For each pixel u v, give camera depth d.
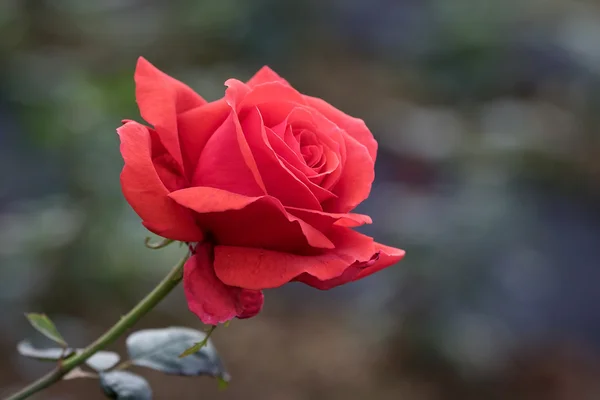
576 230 1.85
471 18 2.60
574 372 1.55
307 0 2.53
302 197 0.56
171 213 0.55
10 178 1.46
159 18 2.34
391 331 1.54
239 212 0.55
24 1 2.03
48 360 0.61
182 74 1.95
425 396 1.45
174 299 1.56
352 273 0.56
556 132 2.13
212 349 0.64
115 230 1.36
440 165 2.01
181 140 0.57
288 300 1.75
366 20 2.85
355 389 1.44
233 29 2.34
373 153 0.60
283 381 1.44
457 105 2.49
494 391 1.49
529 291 1.65
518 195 1.69
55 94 1.43
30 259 1.31
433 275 1.51
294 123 0.58
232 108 0.55
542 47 2.46
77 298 1.36
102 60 2.04
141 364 0.63
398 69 2.69
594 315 1.64
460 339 1.50
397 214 1.74
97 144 1.36
